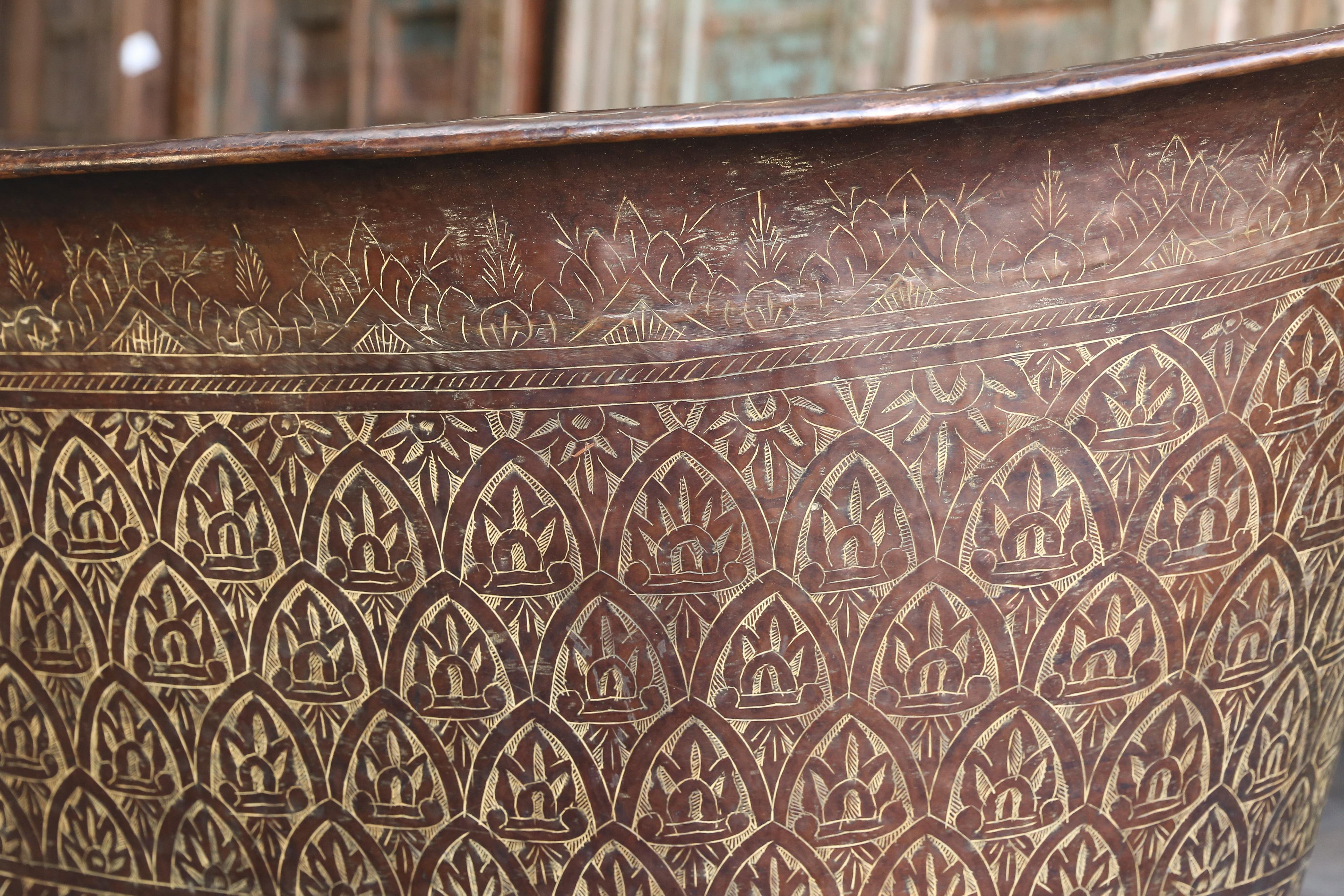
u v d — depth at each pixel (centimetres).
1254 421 83
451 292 80
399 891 89
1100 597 83
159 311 84
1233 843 90
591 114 72
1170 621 84
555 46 296
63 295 86
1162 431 81
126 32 381
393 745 87
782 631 82
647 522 82
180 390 86
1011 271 78
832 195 76
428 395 82
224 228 81
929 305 78
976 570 82
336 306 81
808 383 80
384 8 329
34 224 84
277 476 85
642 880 86
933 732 84
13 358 89
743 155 74
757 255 77
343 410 83
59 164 78
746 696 83
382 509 84
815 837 85
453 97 318
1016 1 233
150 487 88
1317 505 87
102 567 90
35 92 417
